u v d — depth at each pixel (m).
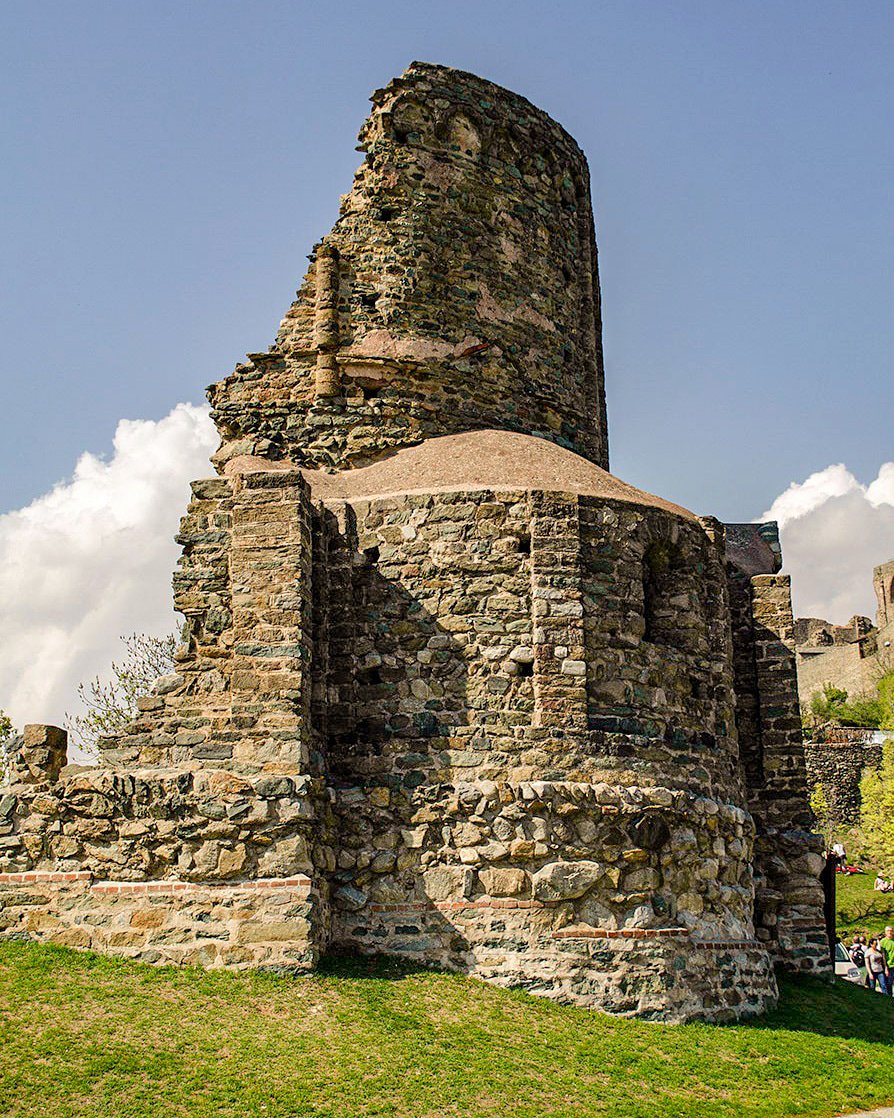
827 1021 19.47
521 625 18.81
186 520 18.50
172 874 16.28
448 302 24.03
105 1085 12.73
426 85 24.75
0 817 16.61
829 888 23.72
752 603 24.36
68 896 16.27
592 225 28.61
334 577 19.50
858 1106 15.11
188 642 17.92
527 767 18.12
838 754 60.75
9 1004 14.30
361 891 17.80
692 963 18.02
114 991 14.88
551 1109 13.55
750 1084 15.38
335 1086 13.25
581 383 26.41
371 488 20.92
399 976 16.69
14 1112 12.14
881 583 101.88
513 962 17.06
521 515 19.28
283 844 16.38
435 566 19.22
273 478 18.28
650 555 20.62
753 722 23.89
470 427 23.64
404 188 24.17
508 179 25.48
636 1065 15.31
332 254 23.72
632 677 19.17
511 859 17.58
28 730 17.38
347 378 23.27
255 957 15.83
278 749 17.09
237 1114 12.45
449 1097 13.41
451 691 18.64
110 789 16.53
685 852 18.56
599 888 17.62
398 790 18.22
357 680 19.05
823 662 91.56
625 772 18.47
